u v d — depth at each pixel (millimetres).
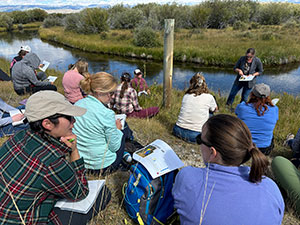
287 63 15531
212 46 19031
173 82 12492
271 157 3441
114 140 2311
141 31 21203
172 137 3879
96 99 2254
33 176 1288
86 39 26516
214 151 1238
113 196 2293
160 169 1882
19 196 1276
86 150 2314
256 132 2926
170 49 4562
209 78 13062
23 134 1409
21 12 63531
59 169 1343
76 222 1670
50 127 1363
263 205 1111
